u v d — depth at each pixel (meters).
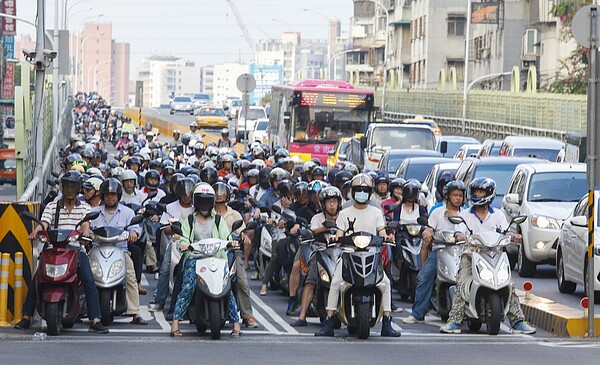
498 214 31.02
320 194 30.67
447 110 168.50
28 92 59.12
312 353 26.61
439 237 31.97
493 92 147.38
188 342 28.39
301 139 97.56
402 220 37.12
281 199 39.19
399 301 38.09
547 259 46.00
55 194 42.78
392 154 68.75
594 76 31.39
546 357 26.17
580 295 40.81
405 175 61.53
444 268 31.77
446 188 32.03
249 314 31.78
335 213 30.62
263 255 40.50
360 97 97.75
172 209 34.03
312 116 97.56
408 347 27.92
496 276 29.78
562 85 137.88
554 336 30.86
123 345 27.58
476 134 154.12
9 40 144.75
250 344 28.17
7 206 31.47
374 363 25.03
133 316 31.86
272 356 25.98
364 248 28.86
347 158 87.06
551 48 157.50
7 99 109.06
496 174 52.69
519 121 136.00
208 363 24.69
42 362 24.50
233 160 53.78
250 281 44.03
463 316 30.92
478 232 30.27
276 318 33.91
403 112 192.75
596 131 31.42
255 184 45.19
